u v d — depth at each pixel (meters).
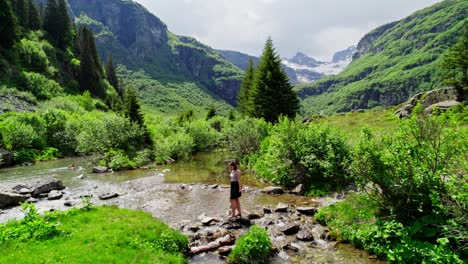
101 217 10.99
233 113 71.44
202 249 9.49
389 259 8.52
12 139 31.91
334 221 11.19
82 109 63.12
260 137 27.20
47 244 8.52
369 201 10.39
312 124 19.69
